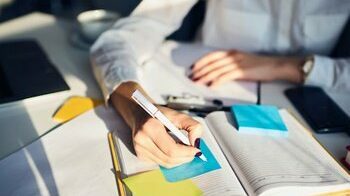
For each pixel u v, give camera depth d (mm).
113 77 650
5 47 843
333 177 456
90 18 931
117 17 955
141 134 483
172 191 429
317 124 599
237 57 788
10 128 570
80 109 622
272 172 453
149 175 455
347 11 847
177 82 728
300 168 468
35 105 635
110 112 615
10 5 1282
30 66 761
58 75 736
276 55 910
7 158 497
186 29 1047
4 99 637
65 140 538
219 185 439
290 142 524
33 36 956
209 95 688
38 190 445
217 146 516
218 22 963
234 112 579
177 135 482
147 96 596
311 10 848
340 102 691
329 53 925
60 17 1122
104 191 444
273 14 895
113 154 506
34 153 509
